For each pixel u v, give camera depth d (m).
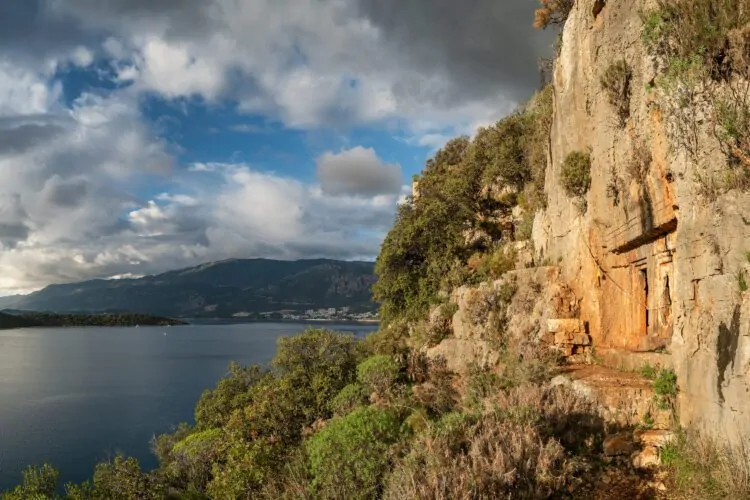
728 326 7.63
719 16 8.41
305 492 12.05
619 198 13.08
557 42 19.80
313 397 20.73
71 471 44.12
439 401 16.81
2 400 77.94
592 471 9.30
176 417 65.00
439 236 27.66
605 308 14.52
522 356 15.17
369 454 12.05
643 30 10.65
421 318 25.48
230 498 14.83
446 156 35.81
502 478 8.39
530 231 23.09
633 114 12.10
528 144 25.80
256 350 159.00
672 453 8.86
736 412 7.33
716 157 8.23
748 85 7.86
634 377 11.80
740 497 6.77
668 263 11.41
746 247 7.48
